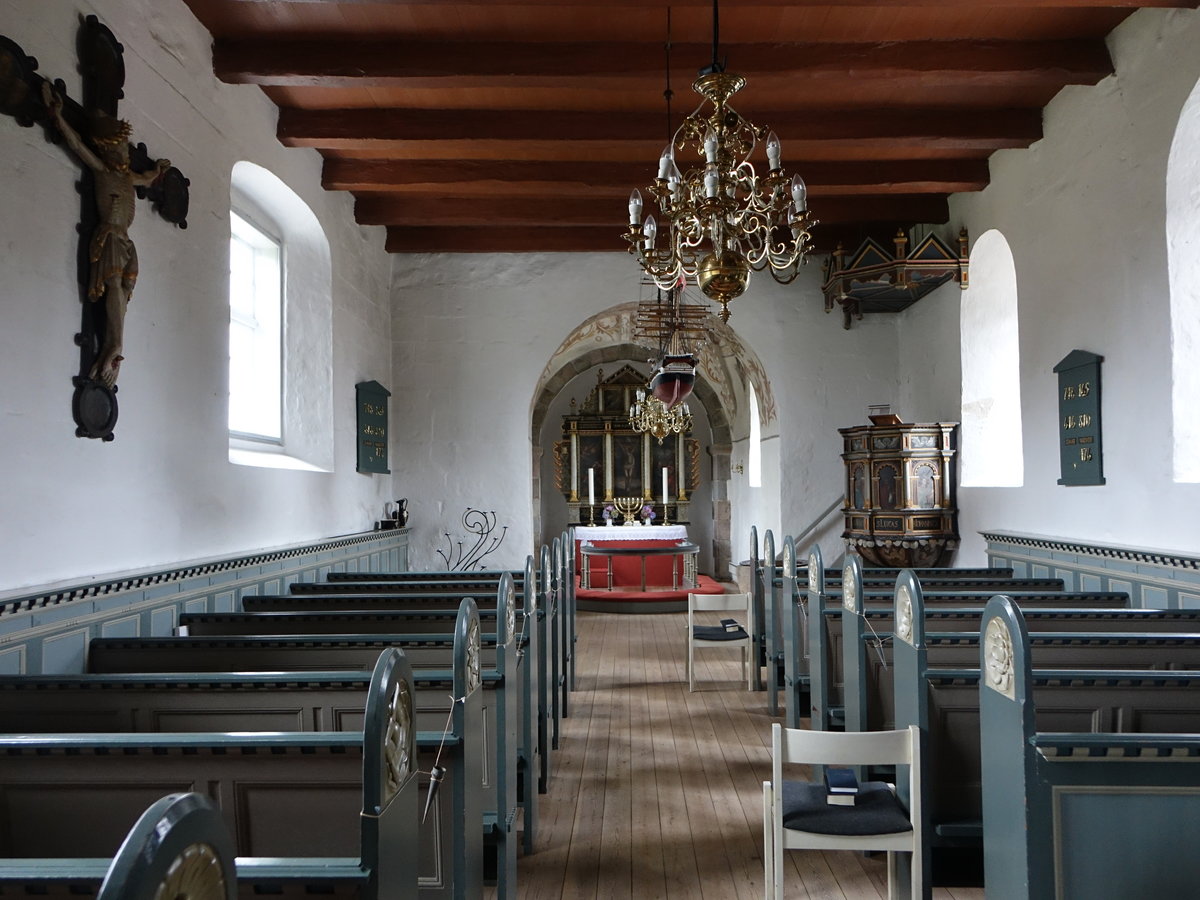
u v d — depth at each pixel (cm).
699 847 410
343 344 775
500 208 829
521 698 408
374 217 820
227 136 548
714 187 389
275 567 589
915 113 653
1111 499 552
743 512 1405
